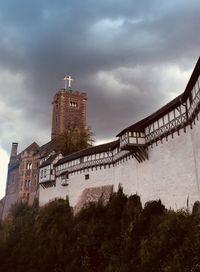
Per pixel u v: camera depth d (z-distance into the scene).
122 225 37.66
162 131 37.28
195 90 30.12
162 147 37.56
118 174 48.31
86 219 44.06
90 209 45.69
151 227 31.14
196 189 30.56
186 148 33.00
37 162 83.88
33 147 91.06
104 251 35.25
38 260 42.09
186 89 31.67
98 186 52.12
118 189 47.31
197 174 30.22
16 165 95.06
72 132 83.75
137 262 29.14
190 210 30.89
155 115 38.78
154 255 26.80
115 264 31.81
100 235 38.81
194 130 31.08
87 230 40.41
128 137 40.81
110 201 44.44
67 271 36.62
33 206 72.25
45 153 79.88
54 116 97.94
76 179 57.84
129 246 32.22
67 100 96.19
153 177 38.72
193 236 24.53
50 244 43.06
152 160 39.47
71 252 39.16
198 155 29.86
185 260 23.58
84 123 96.38
